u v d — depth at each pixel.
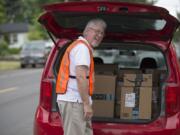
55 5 6.96
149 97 7.69
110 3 6.91
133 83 7.74
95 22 6.89
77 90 6.86
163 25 7.40
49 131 7.32
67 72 6.89
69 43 7.68
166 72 7.61
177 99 7.43
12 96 18.78
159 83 7.88
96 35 6.89
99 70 8.69
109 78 7.79
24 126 12.37
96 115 7.80
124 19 7.34
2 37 80.94
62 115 6.96
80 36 7.25
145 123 7.40
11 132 11.60
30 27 85.81
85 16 7.28
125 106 7.72
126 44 7.90
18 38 88.69
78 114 6.86
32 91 20.73
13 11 108.56
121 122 7.46
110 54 17.19
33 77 29.56
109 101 7.79
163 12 6.91
